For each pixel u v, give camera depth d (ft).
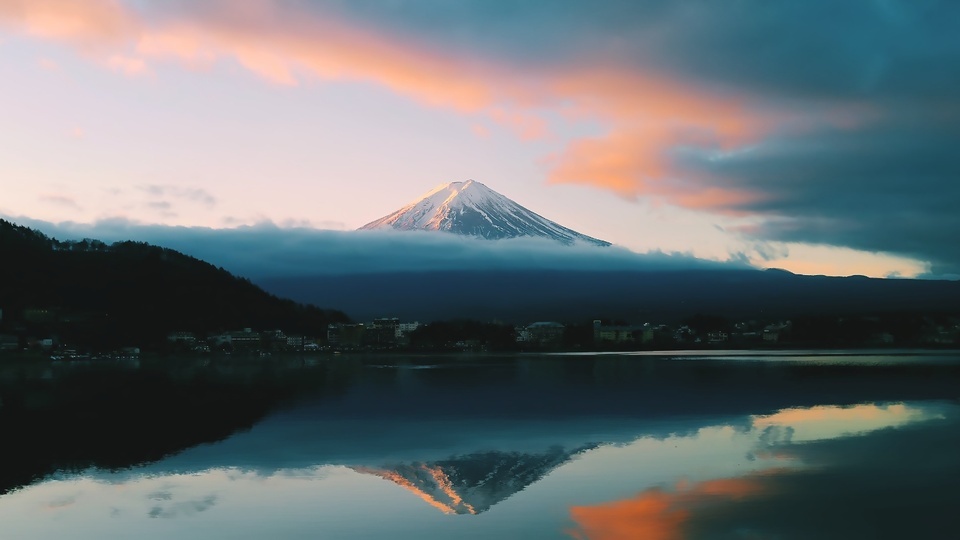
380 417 217.97
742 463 140.46
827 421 196.24
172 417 223.10
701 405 240.12
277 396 296.30
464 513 110.01
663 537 97.19
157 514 111.24
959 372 401.49
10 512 113.19
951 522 100.32
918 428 180.55
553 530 101.30
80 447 167.32
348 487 126.93
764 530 98.58
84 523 107.14
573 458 149.18
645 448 158.61
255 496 121.08
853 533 96.53
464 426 196.44
